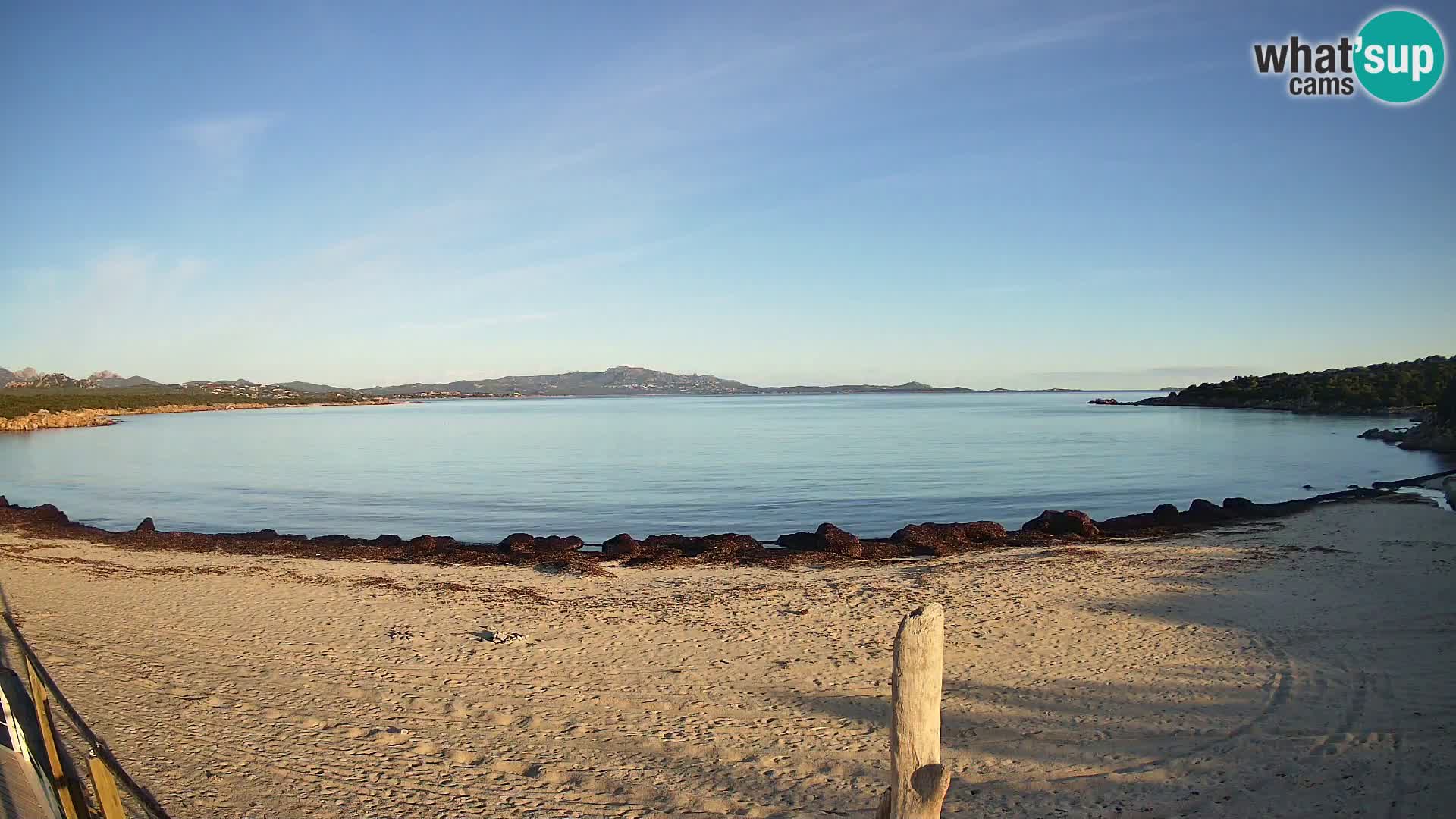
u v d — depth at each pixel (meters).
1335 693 9.90
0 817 5.49
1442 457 50.38
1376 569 17.22
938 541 21.88
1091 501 33.44
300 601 15.27
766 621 13.85
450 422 122.62
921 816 2.80
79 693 9.34
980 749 8.50
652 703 9.91
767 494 36.19
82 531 24.91
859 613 14.35
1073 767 8.02
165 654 11.37
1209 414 119.00
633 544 22.38
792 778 7.84
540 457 57.41
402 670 10.99
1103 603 14.71
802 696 10.16
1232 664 11.16
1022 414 140.00
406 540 25.08
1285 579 16.36
